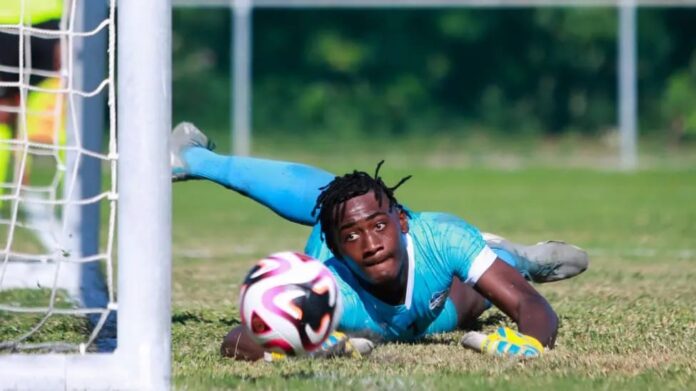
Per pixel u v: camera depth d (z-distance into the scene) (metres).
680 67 106.94
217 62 107.88
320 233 18.33
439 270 17.84
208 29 107.69
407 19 108.88
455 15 107.81
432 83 108.56
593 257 36.03
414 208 56.34
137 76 14.42
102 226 45.50
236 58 84.75
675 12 106.81
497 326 21.02
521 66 107.94
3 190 34.34
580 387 14.62
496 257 18.03
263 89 108.06
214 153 21.16
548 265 21.66
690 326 20.83
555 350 17.67
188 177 21.08
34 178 71.62
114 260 34.53
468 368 16.06
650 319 21.80
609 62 107.56
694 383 14.98
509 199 62.69
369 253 16.53
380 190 16.75
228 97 106.88
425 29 108.69
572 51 107.50
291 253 15.52
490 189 70.25
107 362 14.52
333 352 17.08
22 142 18.03
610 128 107.06
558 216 52.38
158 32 14.54
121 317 14.57
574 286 28.12
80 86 27.88
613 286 28.14
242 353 17.19
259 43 108.44
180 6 107.06
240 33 84.56
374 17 109.12
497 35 108.19
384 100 108.31
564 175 81.62
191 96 106.62
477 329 20.73
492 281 17.70
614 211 55.16
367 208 16.56
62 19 28.56
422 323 18.47
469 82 108.50
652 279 29.77
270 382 14.91
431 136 106.94
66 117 28.23
